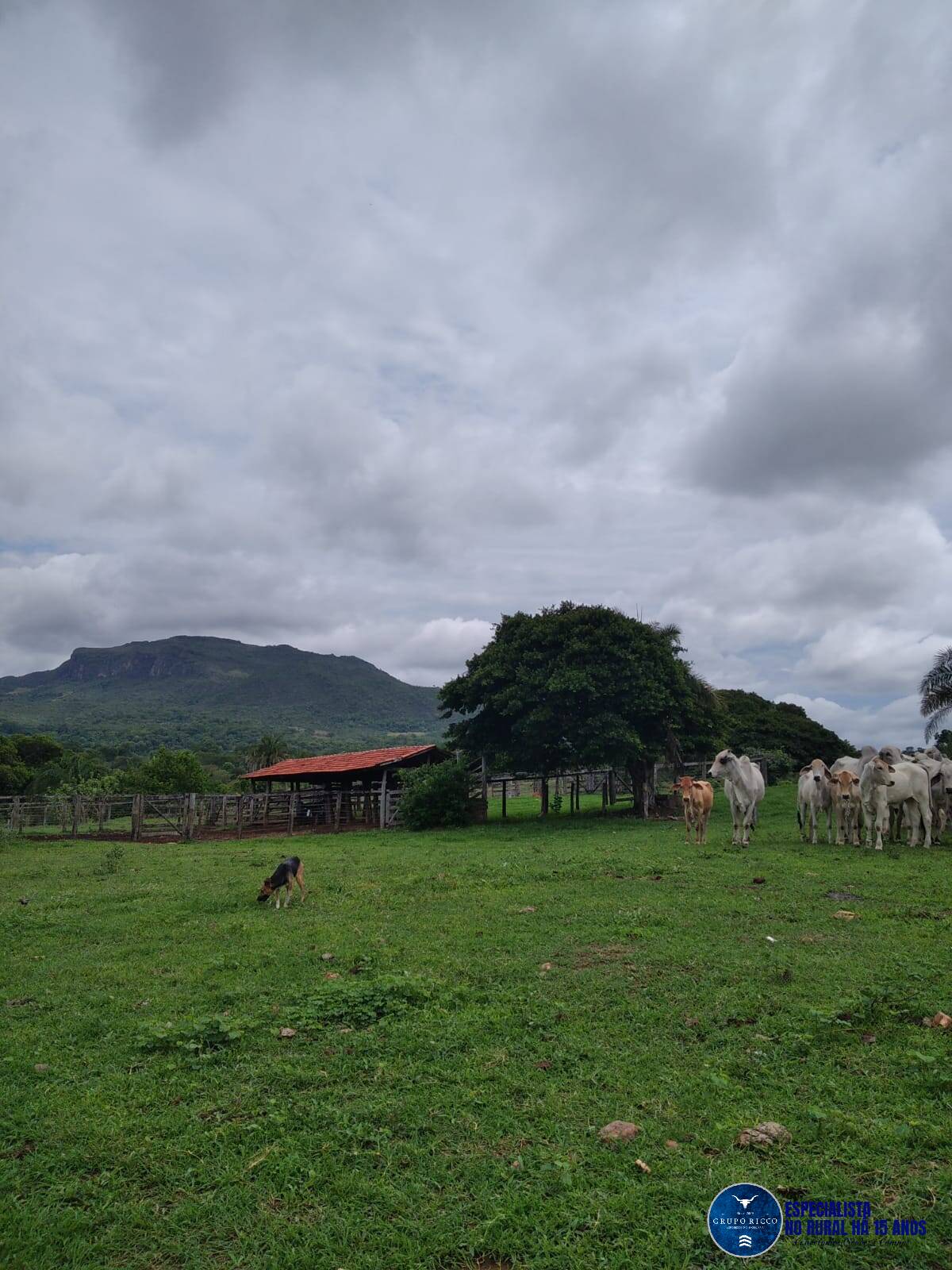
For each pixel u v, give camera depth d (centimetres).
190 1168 451
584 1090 527
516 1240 379
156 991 791
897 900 1080
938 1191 400
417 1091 534
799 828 1936
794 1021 627
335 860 1822
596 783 4609
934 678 3003
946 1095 496
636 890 1205
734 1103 503
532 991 730
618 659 2797
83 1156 465
